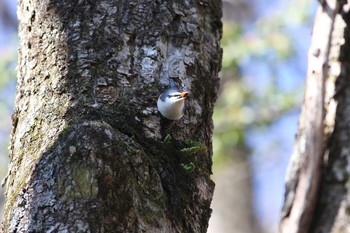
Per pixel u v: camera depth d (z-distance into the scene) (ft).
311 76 22.90
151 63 25.90
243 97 59.21
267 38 56.29
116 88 25.07
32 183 23.18
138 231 22.70
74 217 22.31
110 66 25.39
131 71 25.58
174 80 26.11
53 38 25.98
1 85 51.55
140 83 25.52
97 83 24.98
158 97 25.32
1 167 50.24
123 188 22.72
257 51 55.47
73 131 23.45
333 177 21.53
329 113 22.48
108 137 23.11
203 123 26.84
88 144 22.89
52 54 25.75
